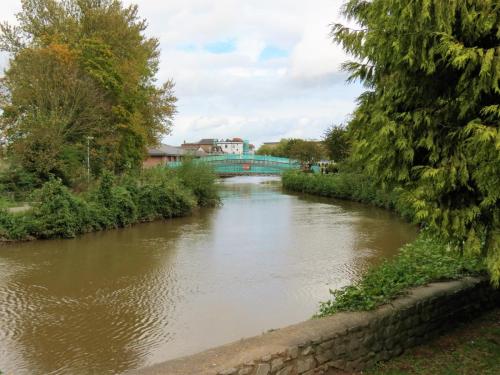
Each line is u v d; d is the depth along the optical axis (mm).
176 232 21703
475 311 6879
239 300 10906
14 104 27516
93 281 12742
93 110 28203
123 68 32156
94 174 29359
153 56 39250
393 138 4684
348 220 25625
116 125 30984
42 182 25547
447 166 4434
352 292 6117
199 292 11586
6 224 18812
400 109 4883
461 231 4594
